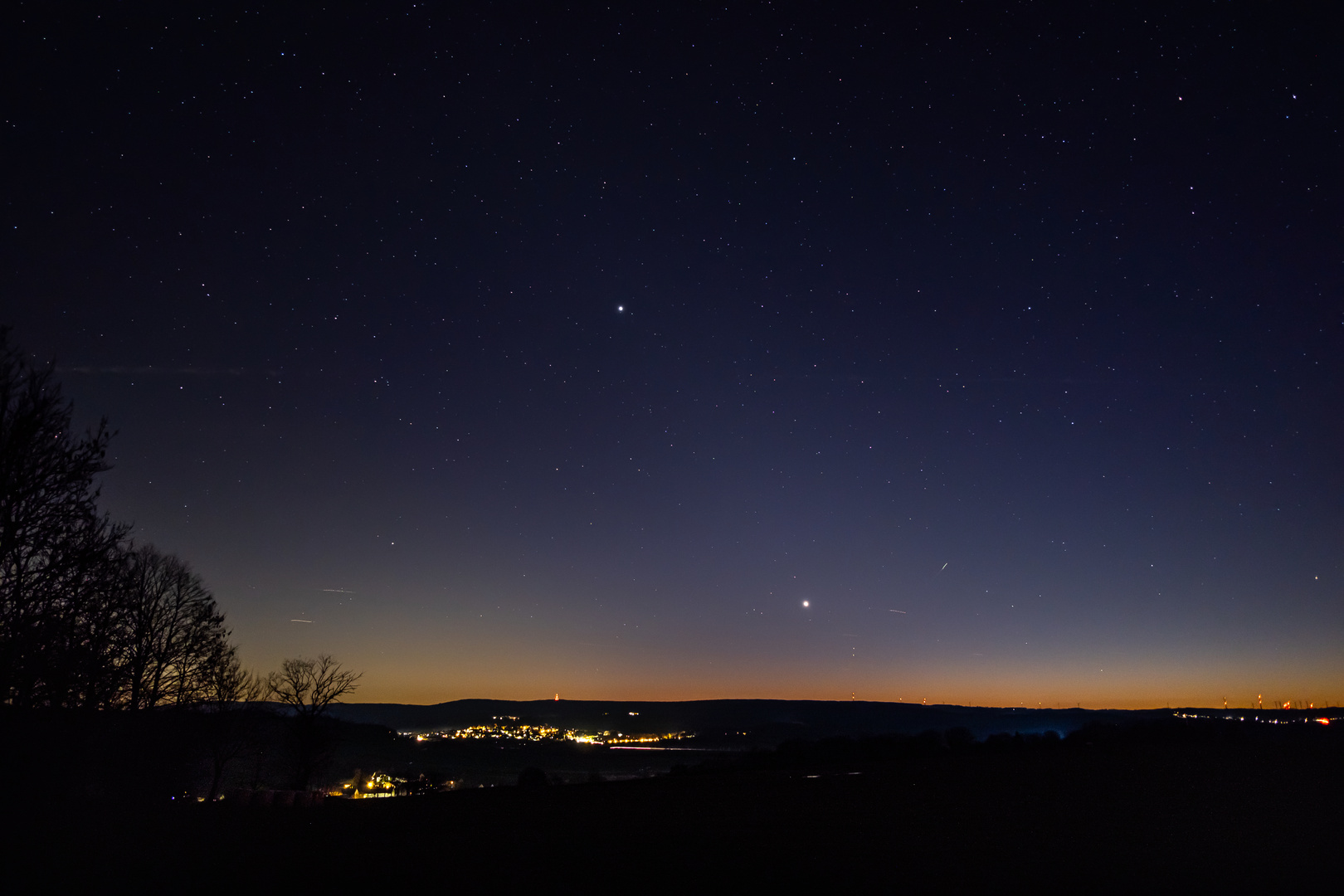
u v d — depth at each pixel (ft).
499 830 58.03
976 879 38.06
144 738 50.47
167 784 58.08
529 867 42.68
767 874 39.99
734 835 53.98
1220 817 56.39
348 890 36.86
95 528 40.57
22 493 38.22
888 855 44.98
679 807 71.41
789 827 57.21
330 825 62.18
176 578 79.30
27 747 40.14
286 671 127.85
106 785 47.57
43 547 38.96
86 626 40.70
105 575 41.24
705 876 39.73
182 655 68.95
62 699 40.75
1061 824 55.21
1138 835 49.96
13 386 39.01
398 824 63.46
